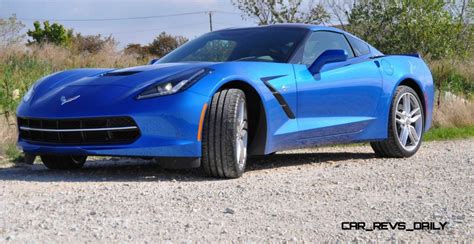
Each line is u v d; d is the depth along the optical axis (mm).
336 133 5480
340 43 5797
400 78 6148
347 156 6367
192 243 2613
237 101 4520
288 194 3795
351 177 4559
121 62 15289
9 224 2924
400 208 3383
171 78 4477
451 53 16734
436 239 2711
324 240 2693
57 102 4570
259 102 4777
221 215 3170
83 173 4996
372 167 5227
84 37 20766
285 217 3141
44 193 3801
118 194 3748
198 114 4383
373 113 5848
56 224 2920
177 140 4355
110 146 4383
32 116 4598
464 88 15211
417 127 6344
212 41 5527
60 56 14516
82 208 3309
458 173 4719
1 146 6113
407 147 6199
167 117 4324
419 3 16125
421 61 6641
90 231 2787
